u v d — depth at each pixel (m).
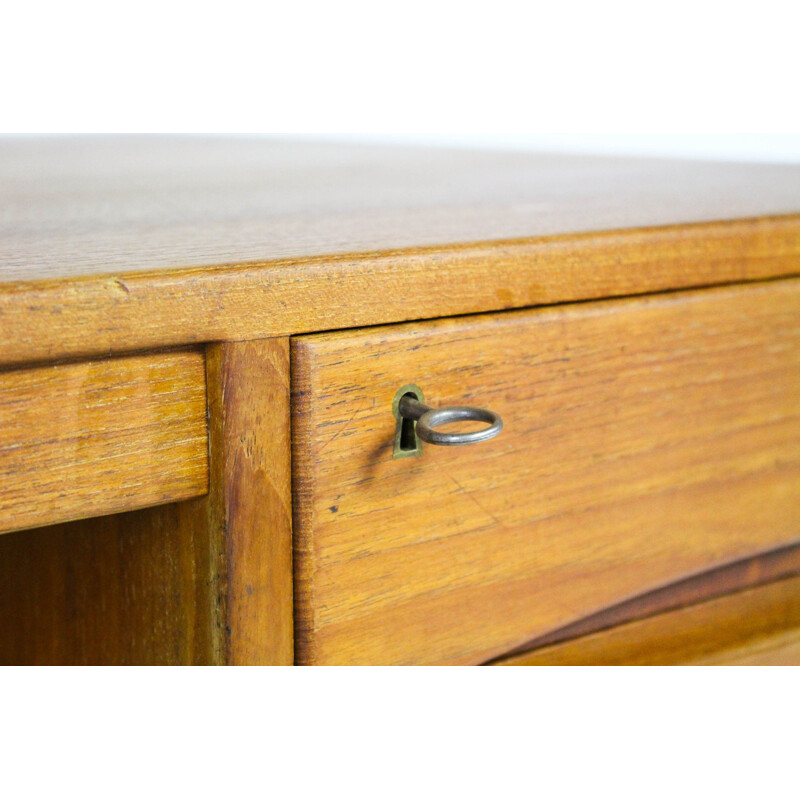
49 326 0.49
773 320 0.65
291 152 1.14
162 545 0.55
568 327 0.59
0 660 0.60
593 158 1.17
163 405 0.51
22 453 0.49
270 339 0.52
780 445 0.66
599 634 0.63
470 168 0.98
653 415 0.62
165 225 0.63
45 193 0.74
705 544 0.65
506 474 0.58
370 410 0.54
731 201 0.72
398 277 0.54
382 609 0.56
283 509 0.54
